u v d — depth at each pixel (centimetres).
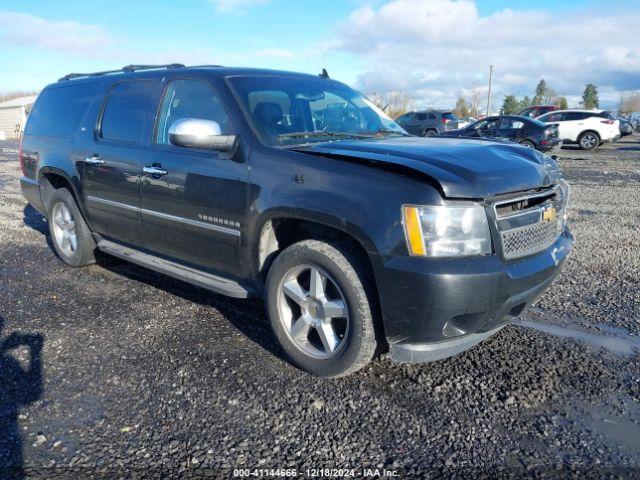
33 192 579
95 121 480
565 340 377
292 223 340
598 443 267
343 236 316
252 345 370
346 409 294
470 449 262
